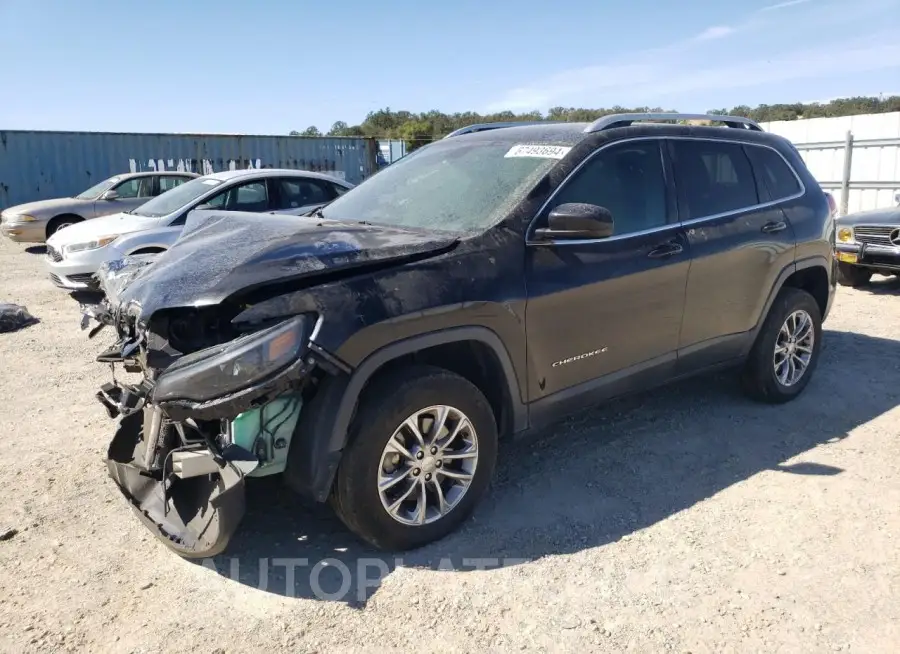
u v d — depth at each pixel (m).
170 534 3.04
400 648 2.63
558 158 3.78
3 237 18.22
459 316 3.17
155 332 3.04
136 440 3.45
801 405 5.04
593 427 4.68
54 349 6.94
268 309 2.78
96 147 19.09
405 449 3.13
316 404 2.93
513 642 2.66
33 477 4.05
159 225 8.89
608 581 3.02
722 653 2.59
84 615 2.84
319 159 22.03
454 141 4.57
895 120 13.45
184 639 2.69
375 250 3.13
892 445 4.34
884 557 3.16
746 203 4.64
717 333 4.45
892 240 8.57
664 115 4.34
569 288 3.57
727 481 3.91
